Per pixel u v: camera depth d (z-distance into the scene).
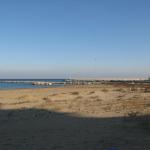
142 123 8.20
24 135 7.04
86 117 10.78
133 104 15.27
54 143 5.86
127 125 8.20
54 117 11.15
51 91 37.19
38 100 21.03
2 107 15.75
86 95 26.45
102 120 9.76
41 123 9.56
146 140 5.79
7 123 9.73
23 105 16.80
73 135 6.88
